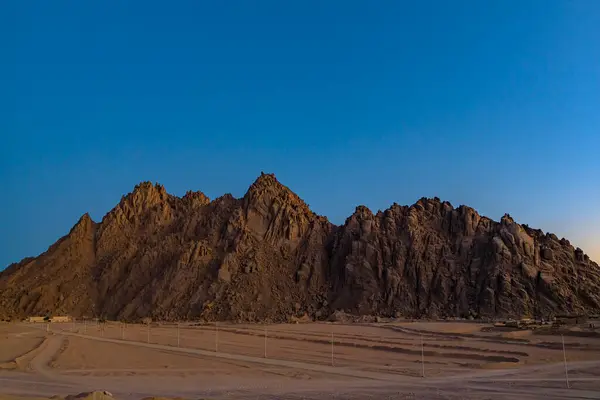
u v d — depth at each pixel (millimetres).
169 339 87750
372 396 37688
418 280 134000
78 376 49000
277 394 39031
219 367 54188
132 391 40969
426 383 43188
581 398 36000
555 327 86000
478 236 140500
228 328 109375
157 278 152750
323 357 62438
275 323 121500
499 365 52469
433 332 89000
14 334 98375
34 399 32688
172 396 38312
